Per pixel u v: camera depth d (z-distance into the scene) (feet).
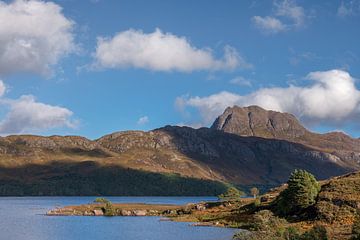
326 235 253.65
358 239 257.55
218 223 452.76
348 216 355.15
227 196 608.19
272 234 260.62
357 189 400.88
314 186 422.00
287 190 424.46
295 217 397.60
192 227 436.35
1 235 397.39
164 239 353.72
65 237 382.42
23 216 640.58
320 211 375.25
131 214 642.22
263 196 565.94
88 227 463.42
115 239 363.76
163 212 635.66
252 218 428.56
